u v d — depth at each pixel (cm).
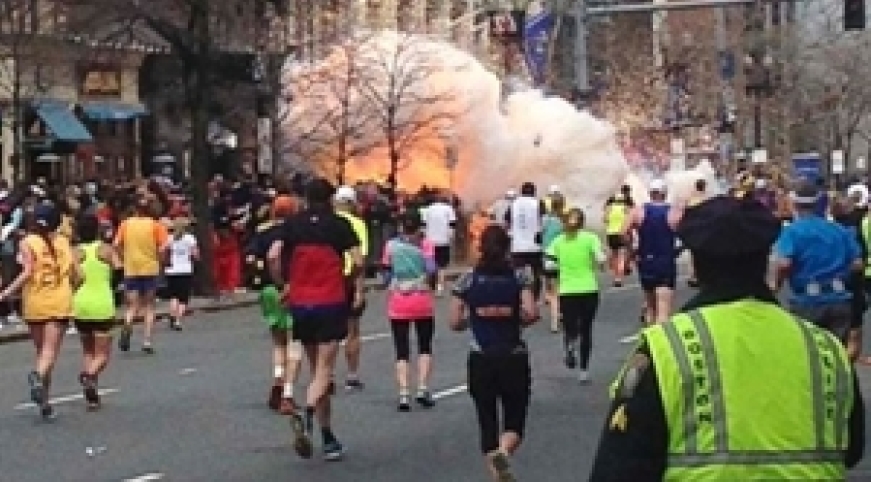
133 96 4488
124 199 2788
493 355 1150
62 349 2325
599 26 6556
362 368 1973
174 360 2127
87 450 1380
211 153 4156
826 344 409
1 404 1697
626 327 2497
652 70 6581
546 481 1197
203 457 1337
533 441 1397
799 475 395
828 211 1928
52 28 3825
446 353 2141
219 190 3481
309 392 1314
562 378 1869
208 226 3169
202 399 1711
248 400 1698
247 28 3838
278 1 3897
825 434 400
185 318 2842
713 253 412
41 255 1573
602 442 405
